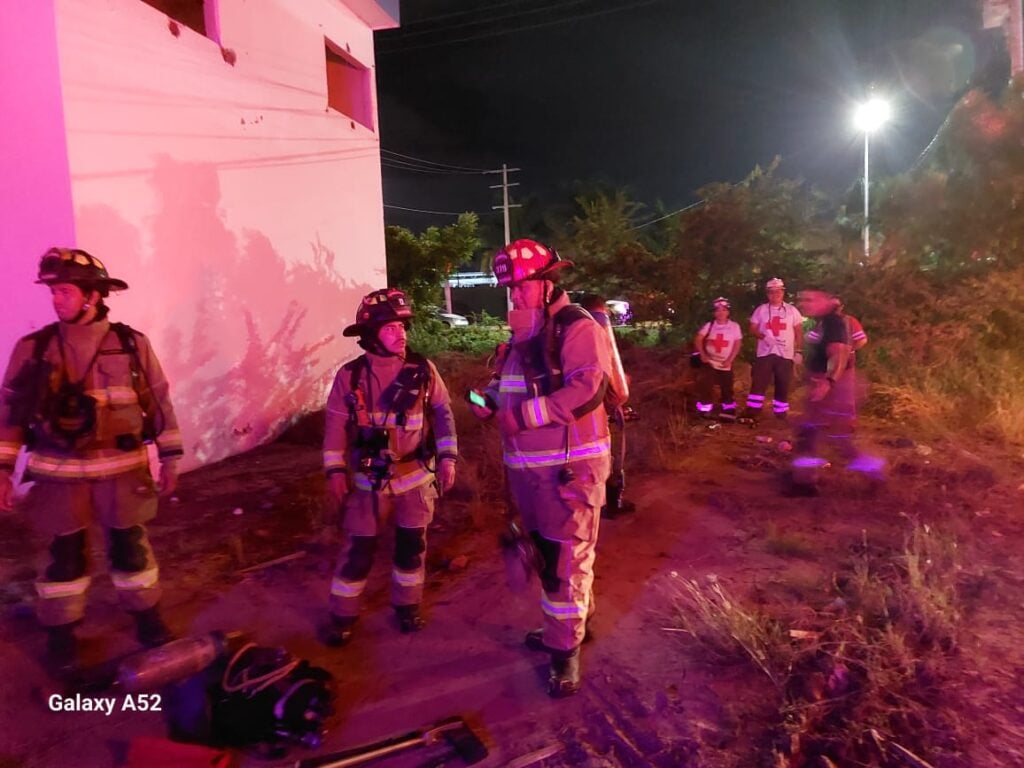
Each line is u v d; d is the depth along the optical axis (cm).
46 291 561
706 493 608
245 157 769
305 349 891
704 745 285
